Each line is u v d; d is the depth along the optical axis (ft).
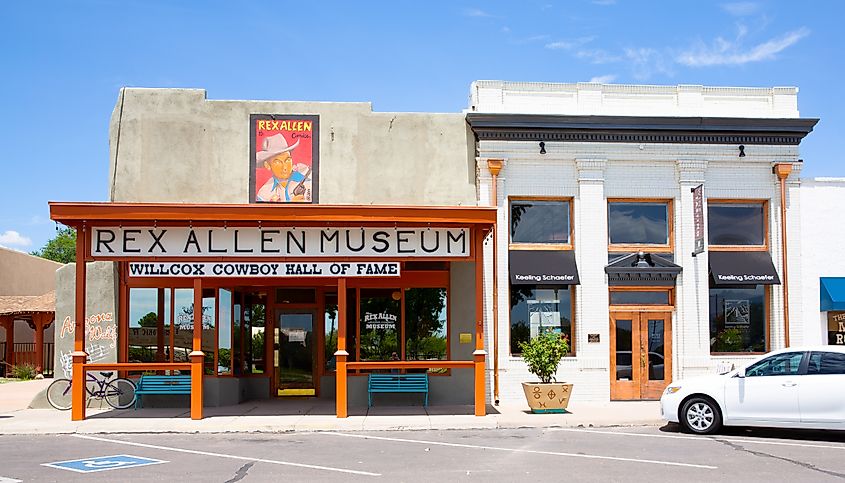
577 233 65.26
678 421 48.65
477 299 56.08
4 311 112.27
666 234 67.05
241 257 54.65
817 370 45.24
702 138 66.33
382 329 64.34
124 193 63.57
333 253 55.26
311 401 66.13
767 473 35.12
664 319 65.87
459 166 65.67
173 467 37.27
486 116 64.54
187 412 58.59
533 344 58.23
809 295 66.28
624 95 67.82
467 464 37.86
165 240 54.29
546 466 37.14
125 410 60.18
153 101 64.54
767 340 66.64
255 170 64.39
